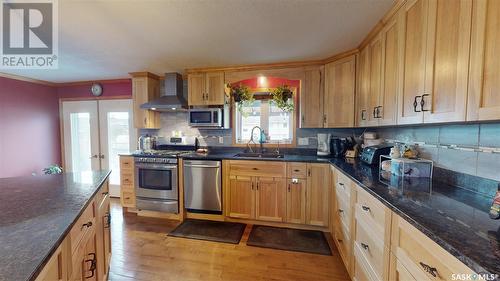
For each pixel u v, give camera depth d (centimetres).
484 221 92
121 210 358
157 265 211
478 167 131
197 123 336
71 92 432
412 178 169
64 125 437
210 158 306
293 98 338
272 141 351
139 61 301
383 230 124
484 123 126
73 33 212
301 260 220
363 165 234
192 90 340
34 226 90
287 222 290
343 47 252
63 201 120
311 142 336
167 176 322
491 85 89
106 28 202
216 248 241
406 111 154
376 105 205
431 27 126
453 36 110
